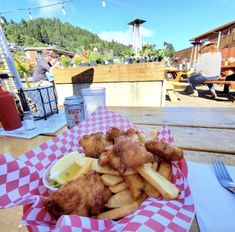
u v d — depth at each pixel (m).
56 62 5.88
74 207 0.46
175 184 0.53
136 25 7.52
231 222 0.47
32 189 0.56
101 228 0.41
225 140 0.99
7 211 0.60
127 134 0.71
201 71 6.35
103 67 3.58
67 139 0.80
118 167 0.51
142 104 3.58
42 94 1.52
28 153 0.66
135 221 0.38
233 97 5.96
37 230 0.44
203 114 1.48
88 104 1.30
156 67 3.32
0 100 1.23
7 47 2.20
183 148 0.92
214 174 0.66
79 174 0.57
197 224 0.48
